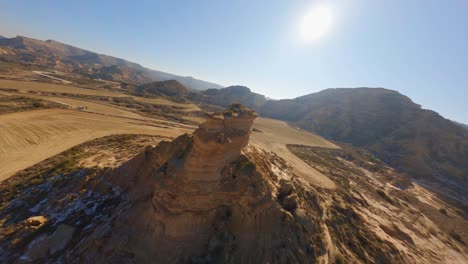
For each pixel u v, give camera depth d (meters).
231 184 19.47
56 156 38.06
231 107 21.88
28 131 46.78
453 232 44.66
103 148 42.44
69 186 27.27
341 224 29.75
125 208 20.33
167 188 17.77
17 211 24.36
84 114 65.44
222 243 18.12
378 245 28.27
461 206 64.81
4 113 53.66
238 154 21.17
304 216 22.17
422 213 51.12
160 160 22.97
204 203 18.28
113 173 26.42
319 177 49.47
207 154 18.16
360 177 64.00
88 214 22.33
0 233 21.11
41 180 29.53
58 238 19.56
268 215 19.77
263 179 20.73
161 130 63.72
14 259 18.48
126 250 16.77
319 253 20.23
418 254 31.67
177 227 17.47
